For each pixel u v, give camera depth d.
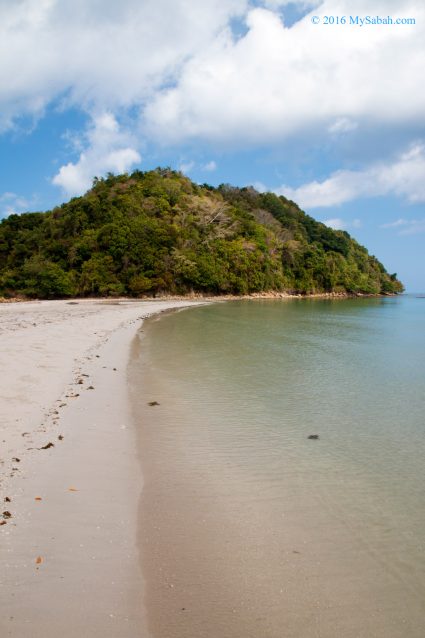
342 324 32.16
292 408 10.12
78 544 4.62
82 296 64.75
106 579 4.13
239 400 10.70
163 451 7.42
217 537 4.99
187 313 40.69
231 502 5.80
